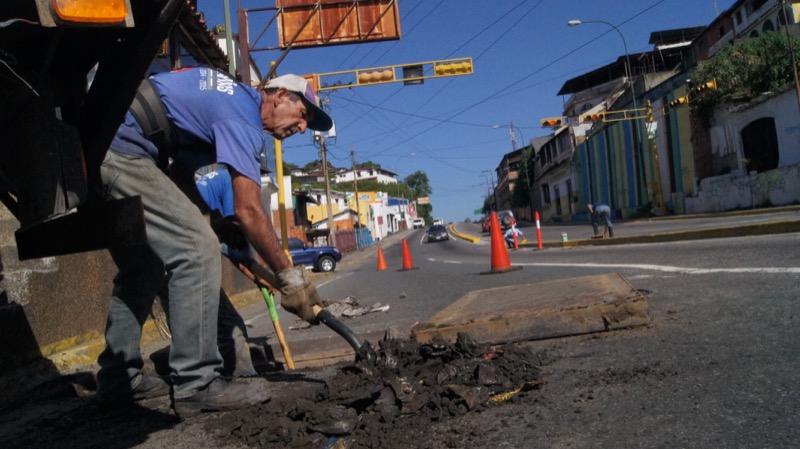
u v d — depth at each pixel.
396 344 2.72
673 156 31.38
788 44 24.34
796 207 19.88
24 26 1.32
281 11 17.08
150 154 2.51
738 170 25.33
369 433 2.05
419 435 2.01
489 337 3.42
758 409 1.91
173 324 2.57
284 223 15.35
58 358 4.56
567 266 9.38
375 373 2.40
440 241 49.78
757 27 33.31
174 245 2.52
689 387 2.21
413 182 162.50
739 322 3.21
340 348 4.16
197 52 13.40
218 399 2.57
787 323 3.03
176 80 2.55
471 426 2.05
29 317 4.41
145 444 2.31
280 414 2.33
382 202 95.06
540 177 67.75
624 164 39.00
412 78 19.17
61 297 5.03
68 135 1.53
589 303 3.44
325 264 24.42
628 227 28.02
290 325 6.73
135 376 3.01
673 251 9.83
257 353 3.97
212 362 2.63
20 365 4.11
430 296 7.81
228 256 3.49
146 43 1.56
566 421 2.01
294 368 3.72
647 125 32.25
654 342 2.98
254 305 11.36
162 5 1.48
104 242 1.80
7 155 1.57
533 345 3.29
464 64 19.52
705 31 41.12
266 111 2.76
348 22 17.23
